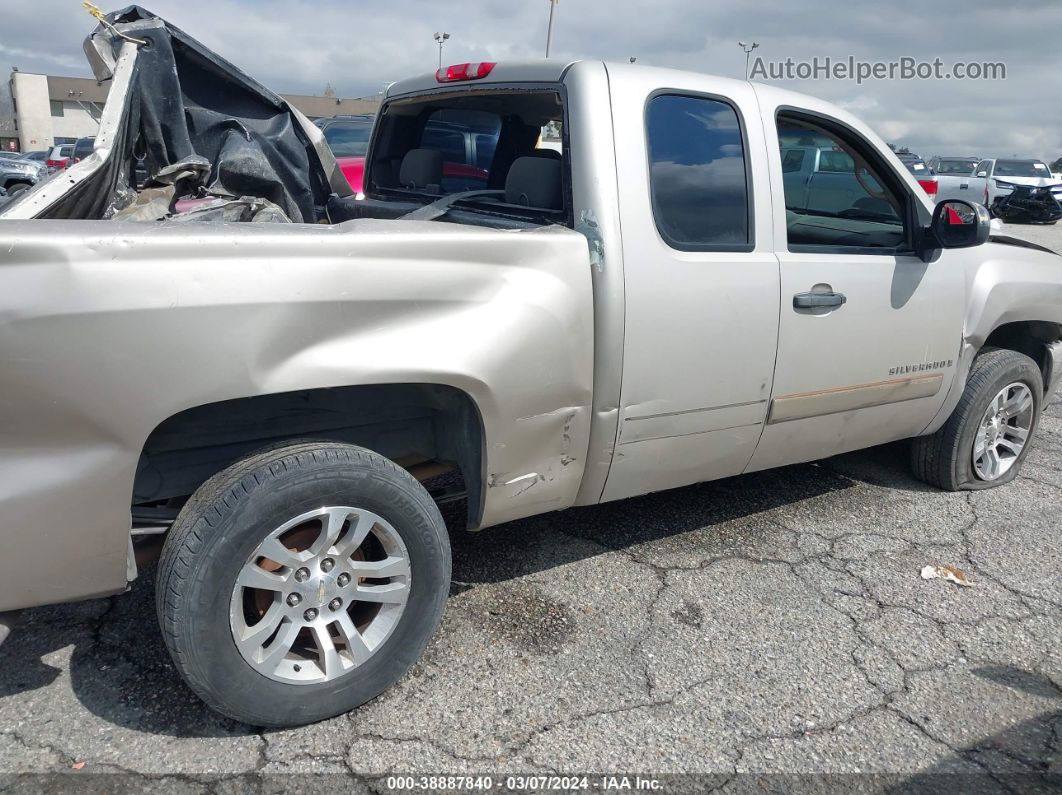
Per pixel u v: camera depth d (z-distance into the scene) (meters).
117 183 3.36
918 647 3.07
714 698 2.73
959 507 4.33
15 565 2.12
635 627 3.11
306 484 2.31
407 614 2.60
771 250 3.30
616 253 2.84
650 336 2.95
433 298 2.50
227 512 2.22
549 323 2.71
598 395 2.91
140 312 2.08
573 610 3.21
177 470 2.53
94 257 2.04
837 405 3.63
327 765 2.37
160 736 2.45
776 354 3.32
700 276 3.05
